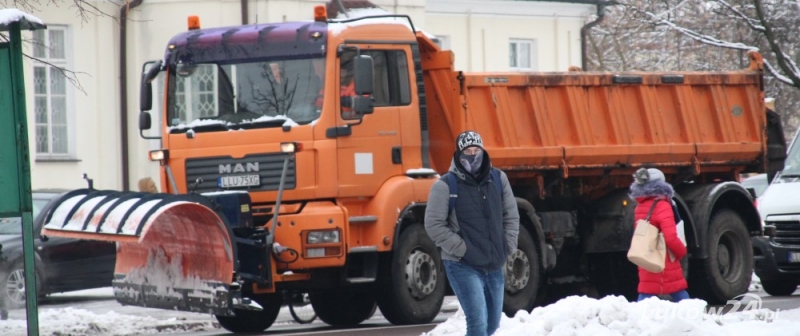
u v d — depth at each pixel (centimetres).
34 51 7612
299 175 4012
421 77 4281
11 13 2775
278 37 4116
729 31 9162
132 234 3516
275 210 3966
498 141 4431
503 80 4456
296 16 7944
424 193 4216
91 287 5203
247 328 4441
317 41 4044
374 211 4103
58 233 3738
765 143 5275
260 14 7850
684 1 8919
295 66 4084
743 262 5072
